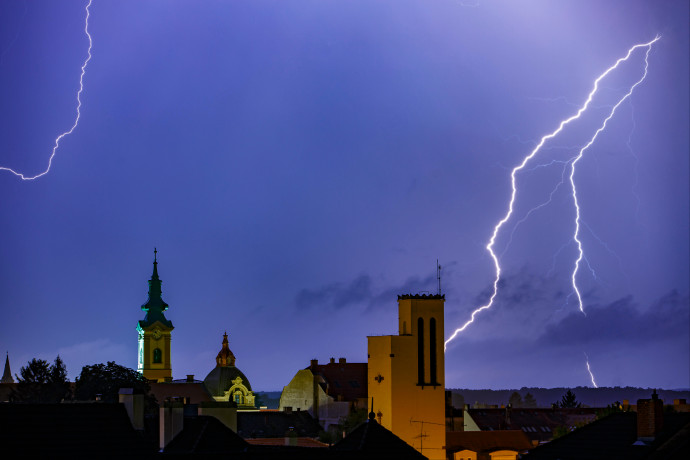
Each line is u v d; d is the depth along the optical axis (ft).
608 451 178.81
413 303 350.64
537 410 460.14
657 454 167.02
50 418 160.04
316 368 444.96
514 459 387.14
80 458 154.92
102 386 368.68
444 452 345.51
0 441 153.28
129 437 161.89
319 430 417.08
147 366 631.97
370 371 354.33
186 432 193.06
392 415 341.41
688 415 175.63
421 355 349.41
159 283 649.61
